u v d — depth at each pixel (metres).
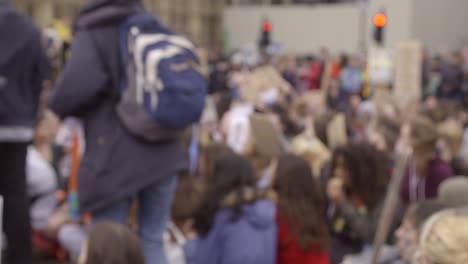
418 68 15.69
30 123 5.90
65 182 8.75
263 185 7.36
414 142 7.89
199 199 6.57
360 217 6.84
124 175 5.34
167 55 5.28
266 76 11.48
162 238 5.65
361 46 39.53
